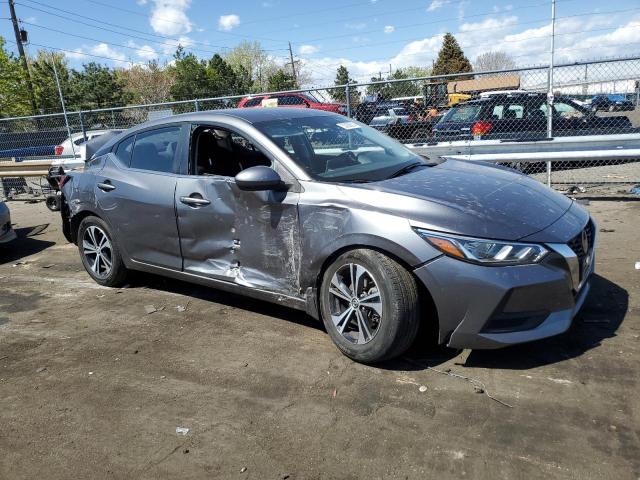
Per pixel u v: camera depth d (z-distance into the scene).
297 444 2.65
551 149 7.79
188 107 11.59
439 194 3.29
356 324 3.43
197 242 4.16
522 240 3.00
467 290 2.97
